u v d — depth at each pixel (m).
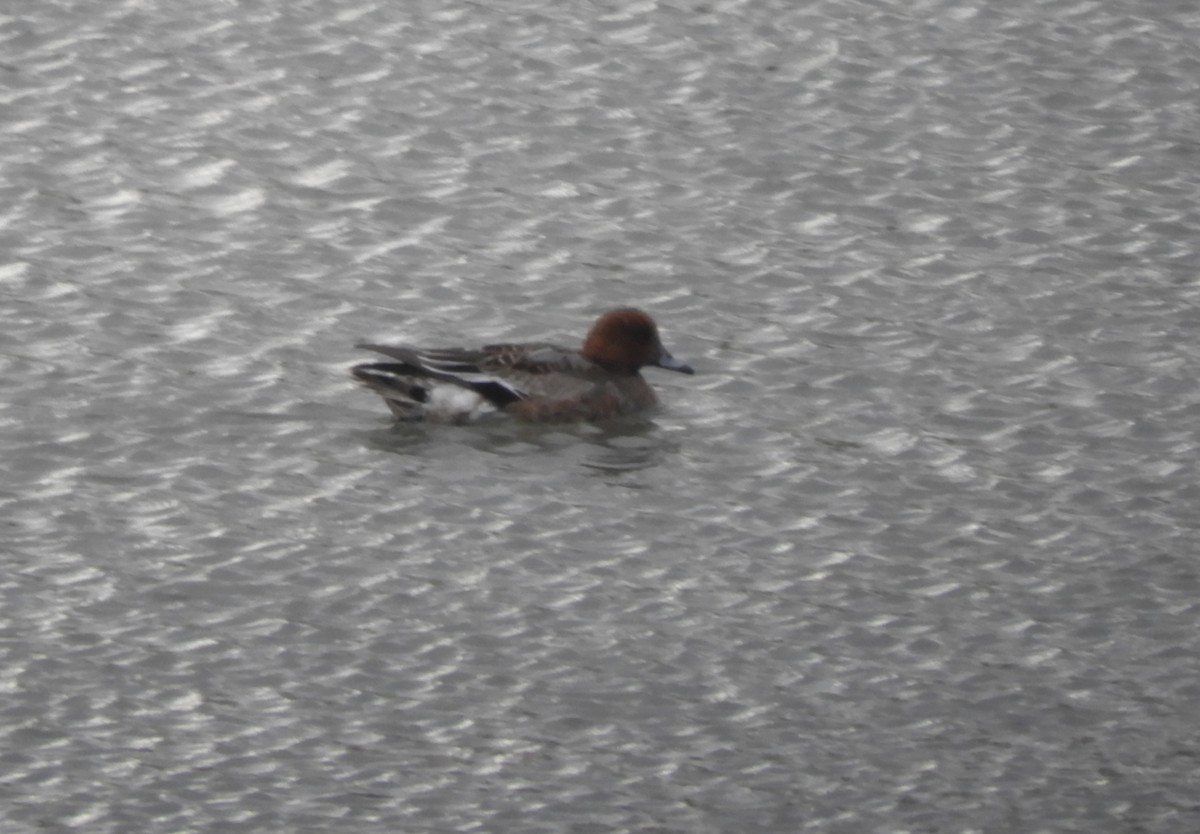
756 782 15.14
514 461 19.56
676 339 21.69
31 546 17.62
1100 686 16.39
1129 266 23.12
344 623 16.83
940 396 20.78
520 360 20.34
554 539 18.20
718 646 16.73
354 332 21.42
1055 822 14.78
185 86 25.47
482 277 22.50
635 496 18.98
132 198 23.41
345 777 15.00
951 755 15.53
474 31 26.91
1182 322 22.09
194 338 21.12
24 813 14.44
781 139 25.19
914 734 15.76
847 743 15.62
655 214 23.75
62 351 20.73
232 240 22.83
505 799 14.84
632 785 15.05
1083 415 20.44
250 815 14.54
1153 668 16.64
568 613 17.11
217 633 16.61
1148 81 26.59
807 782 15.16
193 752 15.19
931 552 18.19
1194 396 20.75
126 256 22.42
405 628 16.80
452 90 25.70
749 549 18.17
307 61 26.09
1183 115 25.97
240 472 19.00
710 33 27.16
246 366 20.73
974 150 25.16
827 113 25.72
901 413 20.48
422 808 14.70
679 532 18.41
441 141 24.80
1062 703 16.17
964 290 22.64
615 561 17.91
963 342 21.72
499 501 18.81
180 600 17.02
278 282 22.19
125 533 17.92
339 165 24.25
